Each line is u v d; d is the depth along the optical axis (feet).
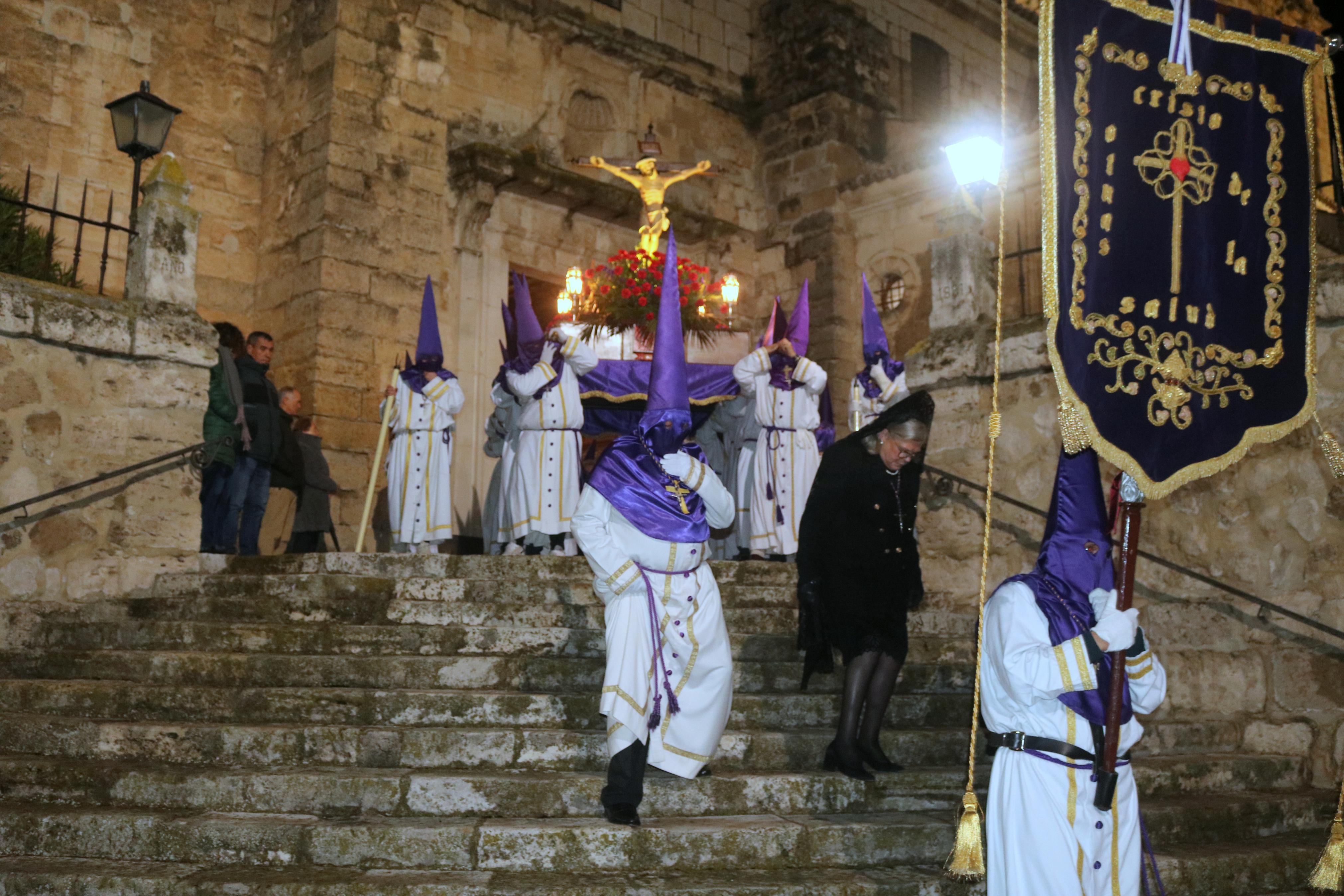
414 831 13.80
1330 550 19.42
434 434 27.45
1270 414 13.15
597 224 45.91
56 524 21.84
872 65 51.42
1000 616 11.19
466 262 41.24
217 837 13.85
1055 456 22.20
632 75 47.62
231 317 39.63
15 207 25.00
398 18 40.34
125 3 37.99
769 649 19.62
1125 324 12.37
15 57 35.55
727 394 27.30
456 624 19.57
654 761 14.76
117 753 16.05
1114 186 12.62
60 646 20.21
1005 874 10.96
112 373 22.89
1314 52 14.19
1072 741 10.92
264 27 41.55
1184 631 20.83
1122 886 10.80
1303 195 13.84
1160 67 13.17
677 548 14.70
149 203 24.30
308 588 20.45
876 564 16.14
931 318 24.73
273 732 15.83
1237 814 16.79
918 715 18.81
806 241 49.11
